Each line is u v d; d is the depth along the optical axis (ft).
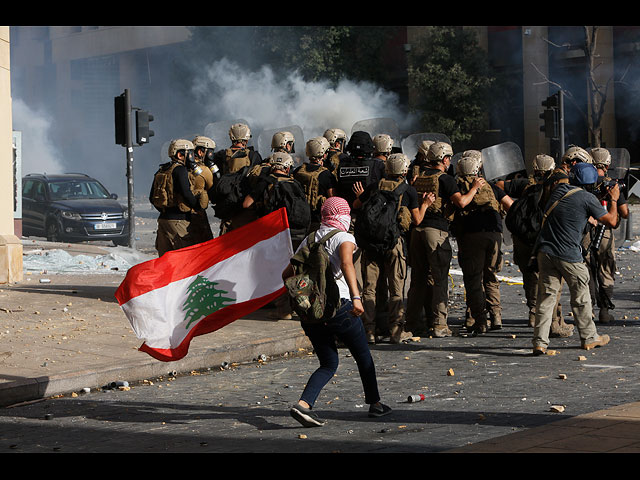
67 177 83.46
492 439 18.13
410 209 31.42
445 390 24.25
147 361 27.43
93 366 26.71
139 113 58.85
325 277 20.01
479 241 33.04
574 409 21.35
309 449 18.31
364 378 21.06
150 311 23.86
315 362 29.58
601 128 140.26
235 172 35.37
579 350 29.86
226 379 26.96
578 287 29.55
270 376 27.25
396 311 31.81
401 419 20.93
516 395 23.27
